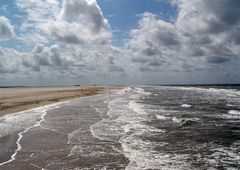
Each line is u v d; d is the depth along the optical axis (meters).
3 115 23.67
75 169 10.25
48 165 10.70
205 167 10.72
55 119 22.09
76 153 12.41
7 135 15.90
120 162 11.14
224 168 10.63
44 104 33.72
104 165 10.75
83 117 23.39
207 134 16.88
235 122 21.64
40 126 18.86
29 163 10.93
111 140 14.98
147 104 36.50
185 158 11.87
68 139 15.12
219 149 13.42
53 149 13.05
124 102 38.94
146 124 20.12
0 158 11.59
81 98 46.06
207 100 44.16
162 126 19.36
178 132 17.38
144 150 13.08
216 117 24.44
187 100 44.00
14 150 12.82
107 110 28.56
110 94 62.34
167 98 49.16
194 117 24.36
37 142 14.35
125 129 18.09
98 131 17.39
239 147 13.84
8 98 40.75
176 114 26.22
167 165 10.87
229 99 46.22
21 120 21.20
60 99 42.22
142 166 10.68
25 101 35.91
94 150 12.95
